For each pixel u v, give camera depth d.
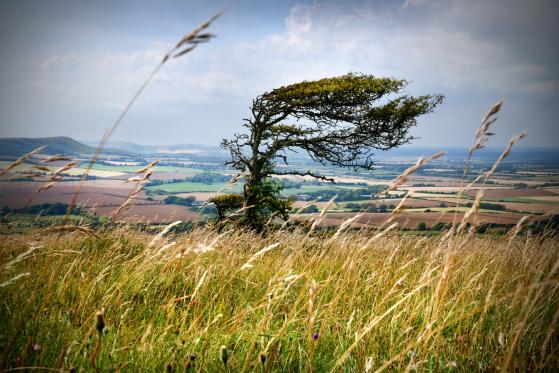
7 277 2.79
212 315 3.30
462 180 2.31
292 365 2.71
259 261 4.83
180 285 3.84
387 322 3.26
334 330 3.14
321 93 17.42
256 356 2.63
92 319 2.82
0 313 2.79
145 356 2.52
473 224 2.27
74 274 3.76
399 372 2.37
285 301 3.53
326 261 3.95
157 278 3.84
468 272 4.24
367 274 4.30
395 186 2.27
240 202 15.09
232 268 4.17
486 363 2.71
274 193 17.28
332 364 2.67
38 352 2.37
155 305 3.38
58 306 3.09
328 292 3.70
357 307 3.47
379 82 17.45
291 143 18.69
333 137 18.66
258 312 3.38
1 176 2.17
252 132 19.16
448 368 2.70
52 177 2.21
